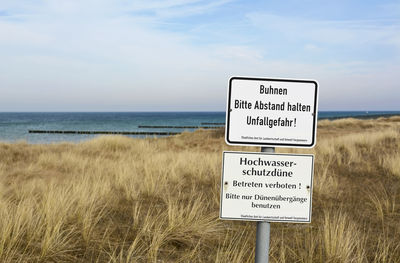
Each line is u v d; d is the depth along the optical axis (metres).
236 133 2.39
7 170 10.39
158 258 3.46
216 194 6.67
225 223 4.93
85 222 4.09
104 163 11.23
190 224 4.36
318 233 4.29
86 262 3.29
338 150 12.95
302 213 2.37
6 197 6.14
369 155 11.73
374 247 3.99
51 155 12.69
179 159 10.66
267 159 2.37
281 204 2.37
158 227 4.23
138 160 11.98
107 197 6.01
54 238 3.55
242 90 2.38
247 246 3.97
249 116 2.39
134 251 3.56
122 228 4.38
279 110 2.39
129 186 7.13
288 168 2.37
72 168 10.52
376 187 7.42
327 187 7.12
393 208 5.49
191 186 7.59
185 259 3.45
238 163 2.37
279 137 2.39
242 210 2.37
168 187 7.19
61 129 68.69
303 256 3.64
